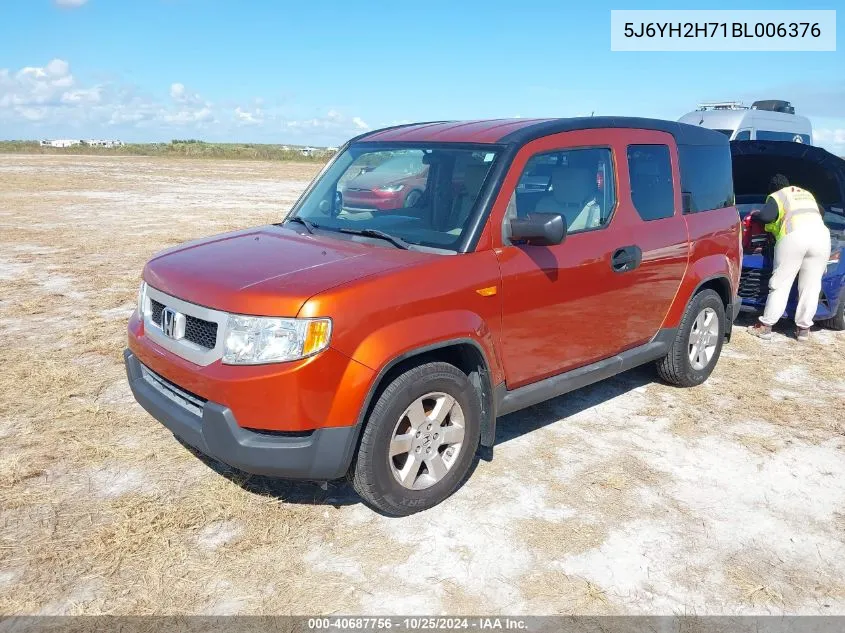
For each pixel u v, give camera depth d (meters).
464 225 3.85
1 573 3.09
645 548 3.47
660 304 5.08
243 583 3.10
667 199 5.14
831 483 4.18
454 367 3.68
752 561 3.40
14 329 6.77
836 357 6.66
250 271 3.54
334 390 3.20
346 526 3.56
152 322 3.84
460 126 4.62
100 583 3.05
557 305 4.20
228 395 3.19
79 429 4.55
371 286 3.32
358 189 4.43
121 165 38.34
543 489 4.00
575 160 4.44
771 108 14.52
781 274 6.95
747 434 4.83
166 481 3.92
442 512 3.73
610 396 5.48
